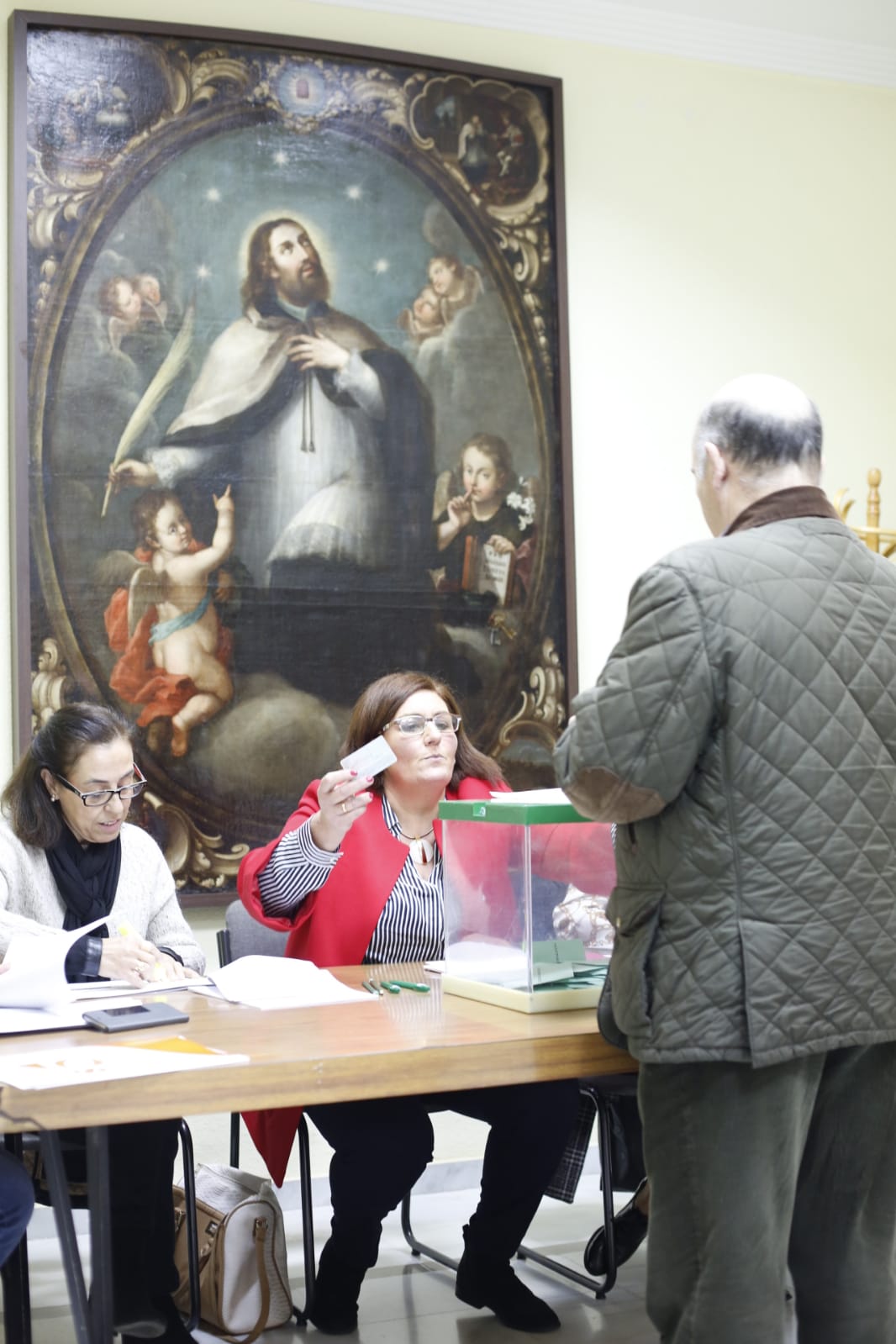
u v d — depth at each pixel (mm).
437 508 4082
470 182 4160
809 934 1715
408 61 4094
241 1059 1832
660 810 1776
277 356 3928
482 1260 2795
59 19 3740
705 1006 1728
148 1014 2146
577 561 4293
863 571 1861
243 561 3869
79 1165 2562
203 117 3883
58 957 2195
